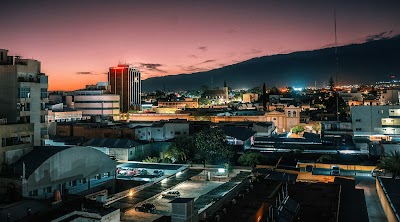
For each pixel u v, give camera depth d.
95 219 41.88
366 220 49.09
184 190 70.62
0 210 49.44
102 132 115.94
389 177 75.50
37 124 78.44
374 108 127.12
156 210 57.16
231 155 93.50
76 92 199.25
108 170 74.50
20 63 77.75
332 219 44.34
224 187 69.38
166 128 116.69
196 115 173.88
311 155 96.94
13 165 61.38
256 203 47.69
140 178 75.88
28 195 57.66
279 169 83.88
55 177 62.41
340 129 139.88
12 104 74.81
